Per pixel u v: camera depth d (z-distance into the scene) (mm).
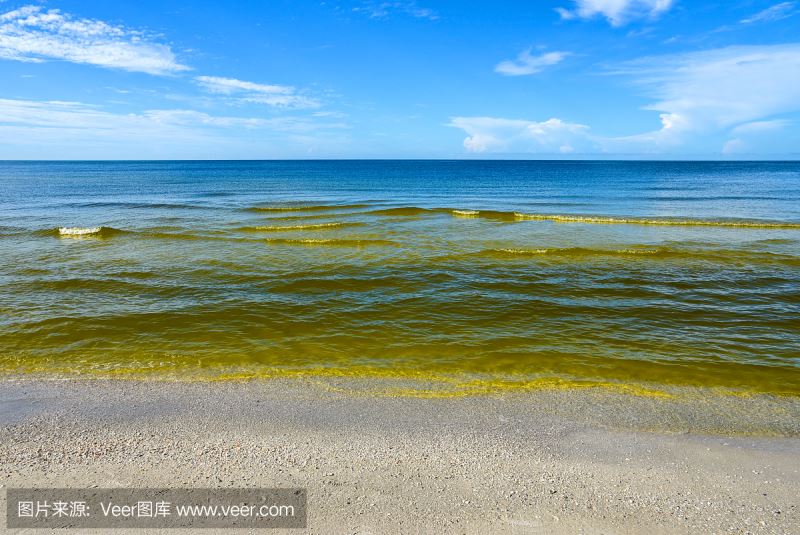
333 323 10930
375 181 70750
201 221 27188
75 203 37188
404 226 25141
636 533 4488
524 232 23328
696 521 4652
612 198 42344
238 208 33594
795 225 24469
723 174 95938
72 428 6387
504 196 44875
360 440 6145
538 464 5633
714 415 6910
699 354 9250
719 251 18594
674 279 14711
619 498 5004
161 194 46531
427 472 5434
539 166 161125
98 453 5762
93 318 11031
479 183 65688
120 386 7762
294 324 10836
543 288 13773
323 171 111438
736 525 4602
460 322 11047
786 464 5652
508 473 5438
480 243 20484
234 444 6012
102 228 22484
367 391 7641
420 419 6730
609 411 7027
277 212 32000
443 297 12914
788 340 9977
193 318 11141
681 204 36906
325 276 14977
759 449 5996
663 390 7750
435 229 24172
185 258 17438
